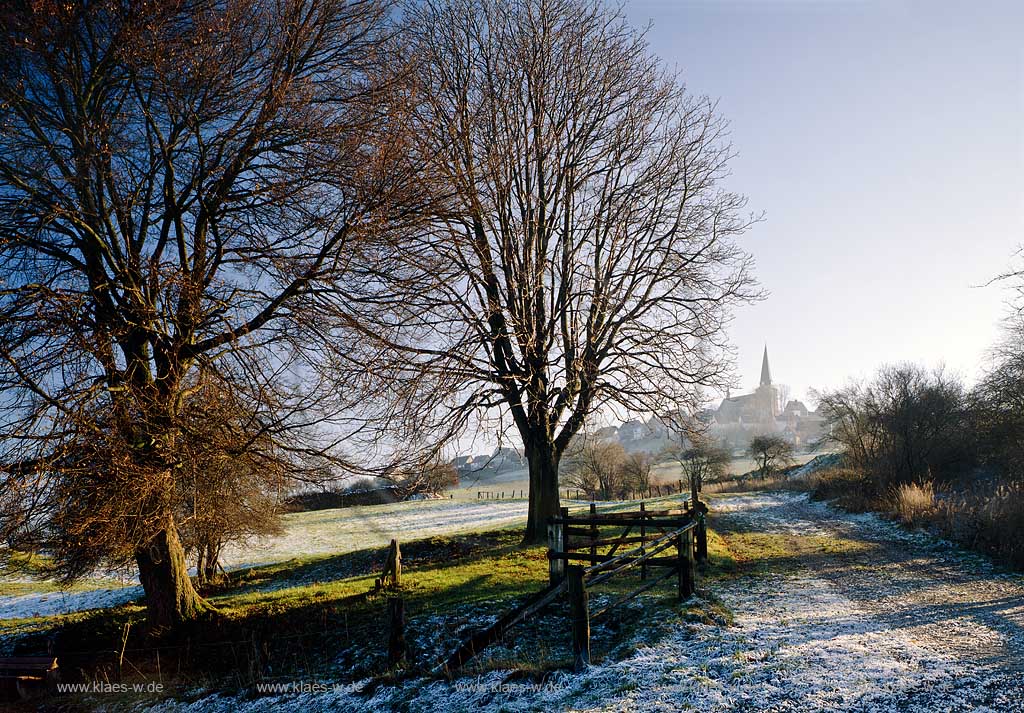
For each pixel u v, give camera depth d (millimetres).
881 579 13617
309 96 11922
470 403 17156
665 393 18828
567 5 19906
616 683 7414
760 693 6645
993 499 19953
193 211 12852
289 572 24516
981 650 8031
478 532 25422
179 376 11719
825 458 62250
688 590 11023
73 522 10258
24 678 11930
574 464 60594
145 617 14797
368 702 8859
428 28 19297
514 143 19156
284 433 11992
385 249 12398
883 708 6121
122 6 11008
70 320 10266
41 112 10773
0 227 11141
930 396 34094
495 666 8805
